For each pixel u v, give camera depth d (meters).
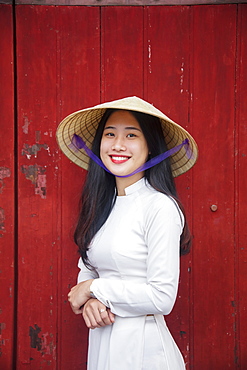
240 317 2.20
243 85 2.18
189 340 2.21
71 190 2.22
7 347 2.21
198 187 2.20
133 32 2.20
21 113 2.20
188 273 2.21
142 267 1.58
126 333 1.55
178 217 1.58
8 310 2.21
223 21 2.17
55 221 2.22
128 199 1.68
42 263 2.22
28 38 2.20
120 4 2.19
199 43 2.18
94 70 2.20
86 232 1.73
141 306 1.49
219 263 2.20
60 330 2.23
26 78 2.20
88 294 1.58
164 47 2.19
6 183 2.20
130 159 1.64
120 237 1.59
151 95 2.20
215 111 2.18
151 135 1.66
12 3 2.18
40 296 2.23
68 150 1.87
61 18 2.20
